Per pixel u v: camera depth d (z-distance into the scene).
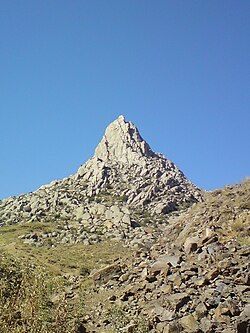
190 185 88.44
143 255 32.53
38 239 55.62
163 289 25.06
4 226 65.38
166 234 36.88
